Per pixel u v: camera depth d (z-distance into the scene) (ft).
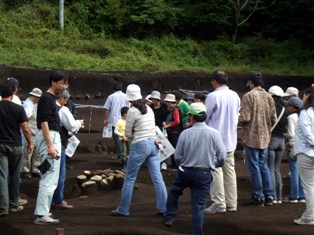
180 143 26.53
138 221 28.86
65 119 30.50
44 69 86.12
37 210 27.48
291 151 33.55
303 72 103.50
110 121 47.21
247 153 31.45
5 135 28.89
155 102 44.50
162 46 107.04
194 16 113.91
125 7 110.22
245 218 29.40
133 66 94.48
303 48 116.26
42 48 97.30
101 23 108.47
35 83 83.56
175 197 27.73
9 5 109.29
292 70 104.22
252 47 111.04
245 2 112.16
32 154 39.47
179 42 108.17
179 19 113.91
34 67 87.51
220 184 30.30
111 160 48.44
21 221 28.17
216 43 110.11
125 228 27.27
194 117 26.61
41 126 27.04
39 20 105.19
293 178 33.81
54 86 27.45
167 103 44.04
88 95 84.43
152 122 29.63
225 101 30.09
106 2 110.52
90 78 86.07
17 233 26.53
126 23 109.19
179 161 26.68
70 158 49.14
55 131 27.53
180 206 33.45
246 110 30.76
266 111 30.96
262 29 119.24
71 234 26.00
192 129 26.53
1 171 28.86
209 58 107.24
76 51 98.89
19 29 101.71
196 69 97.50
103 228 27.17
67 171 42.78
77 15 107.86
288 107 33.73
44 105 27.07
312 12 117.08
